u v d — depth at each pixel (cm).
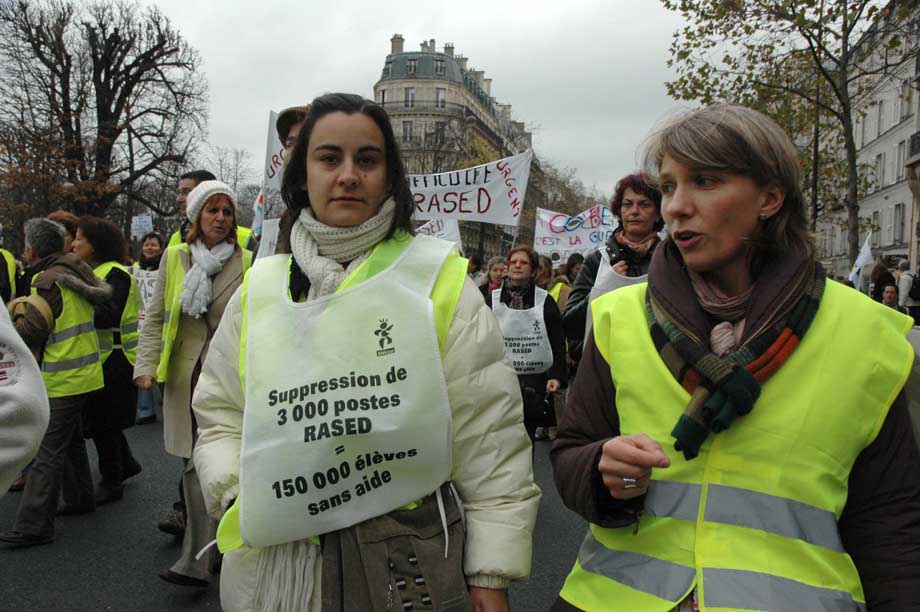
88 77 3075
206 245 381
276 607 160
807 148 1683
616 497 138
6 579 379
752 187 140
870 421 133
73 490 479
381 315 160
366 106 172
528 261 507
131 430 739
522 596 364
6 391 147
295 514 155
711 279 149
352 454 156
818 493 131
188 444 362
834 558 130
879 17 1405
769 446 132
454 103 7812
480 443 164
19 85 2858
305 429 156
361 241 169
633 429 144
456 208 656
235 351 177
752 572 129
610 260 367
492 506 164
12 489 543
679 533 137
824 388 133
